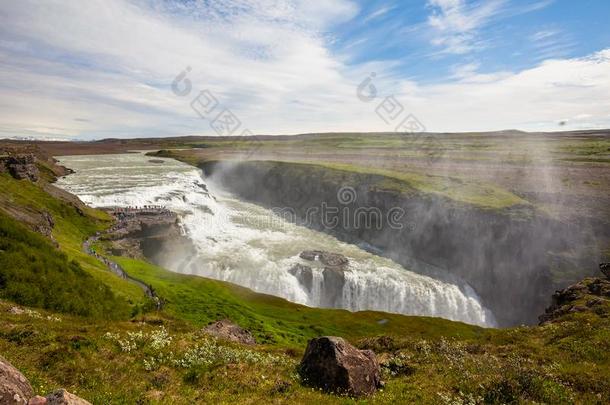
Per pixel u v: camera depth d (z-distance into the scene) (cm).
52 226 6106
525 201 8875
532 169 12644
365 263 8462
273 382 1691
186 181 13575
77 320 2478
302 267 7738
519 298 7275
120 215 8388
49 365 1556
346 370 1670
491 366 2012
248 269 7681
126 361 1756
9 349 1619
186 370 1764
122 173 14825
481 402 1597
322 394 1605
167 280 5688
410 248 9256
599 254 6800
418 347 2430
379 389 1736
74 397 991
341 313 5803
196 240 8969
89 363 1655
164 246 8000
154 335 2120
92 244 6494
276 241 9600
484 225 8088
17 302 2642
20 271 2920
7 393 921
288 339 4347
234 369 1822
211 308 4819
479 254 7981
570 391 1697
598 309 3272
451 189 10006
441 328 5334
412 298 7394
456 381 1811
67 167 16250
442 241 8694
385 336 2702
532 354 2334
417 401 1589
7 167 7306
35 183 7656
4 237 3325
